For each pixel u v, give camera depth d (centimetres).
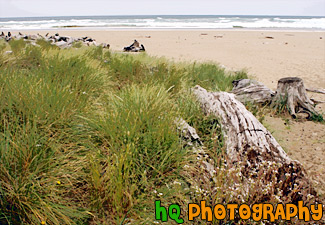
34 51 660
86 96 443
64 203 266
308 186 311
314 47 2167
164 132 352
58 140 311
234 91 742
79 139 344
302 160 430
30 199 248
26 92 359
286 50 1980
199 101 536
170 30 3969
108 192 286
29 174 260
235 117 439
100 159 318
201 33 3431
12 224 238
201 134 436
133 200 285
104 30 3884
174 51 1836
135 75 703
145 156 332
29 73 491
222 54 1747
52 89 390
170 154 338
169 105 458
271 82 1017
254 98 708
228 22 6631
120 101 438
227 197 279
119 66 737
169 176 318
